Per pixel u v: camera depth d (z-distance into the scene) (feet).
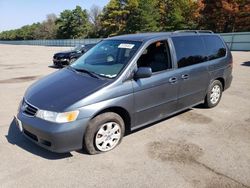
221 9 132.67
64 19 259.60
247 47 79.15
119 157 13.10
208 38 19.51
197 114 19.08
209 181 11.20
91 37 233.96
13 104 22.86
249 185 10.96
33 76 39.17
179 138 15.20
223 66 20.39
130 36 16.72
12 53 104.06
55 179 11.39
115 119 13.44
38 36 355.97
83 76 14.23
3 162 12.72
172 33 16.90
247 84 29.63
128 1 172.86
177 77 16.05
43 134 11.98
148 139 15.05
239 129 16.51
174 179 11.34
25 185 11.01
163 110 15.78
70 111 11.89
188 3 162.50
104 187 10.87
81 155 13.24
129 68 13.78
